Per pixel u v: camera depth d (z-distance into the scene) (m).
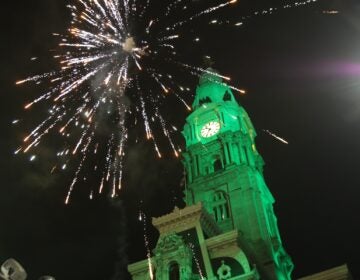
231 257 85.50
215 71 157.25
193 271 84.19
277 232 124.56
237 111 142.50
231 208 117.75
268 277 100.75
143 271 91.06
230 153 129.12
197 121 141.75
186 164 134.88
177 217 92.88
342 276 82.31
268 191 132.50
